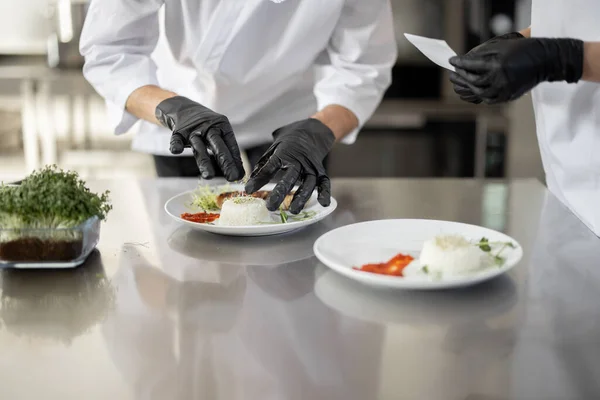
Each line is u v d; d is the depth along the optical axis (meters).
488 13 2.77
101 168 2.94
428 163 2.90
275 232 1.07
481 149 2.83
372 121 2.84
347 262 0.94
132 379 0.67
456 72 1.05
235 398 0.64
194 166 1.72
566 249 1.02
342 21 1.50
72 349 0.73
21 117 2.87
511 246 0.95
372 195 1.32
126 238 1.08
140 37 1.47
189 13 1.45
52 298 0.85
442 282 0.82
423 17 2.83
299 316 0.80
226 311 0.82
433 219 1.17
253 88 1.54
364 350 0.72
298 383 0.66
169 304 0.84
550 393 0.64
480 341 0.74
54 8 3.11
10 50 3.14
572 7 1.09
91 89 2.84
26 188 0.94
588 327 0.77
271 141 1.63
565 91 1.12
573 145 1.14
